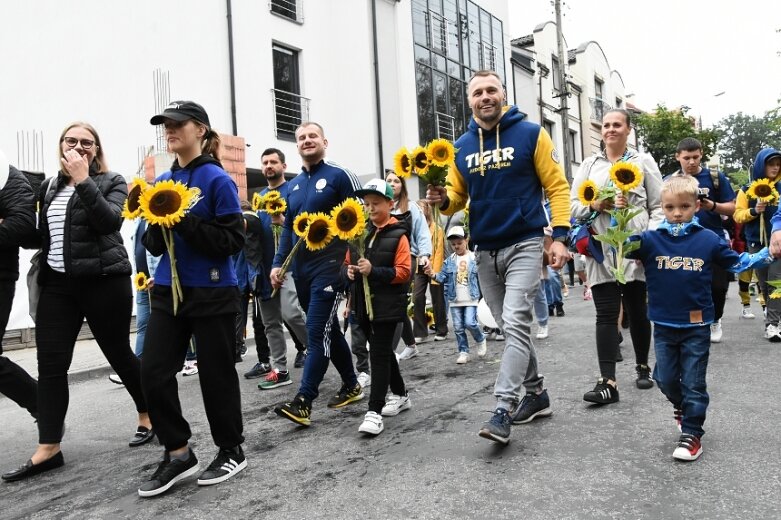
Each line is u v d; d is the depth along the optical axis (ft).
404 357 22.07
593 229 14.66
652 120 101.81
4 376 12.78
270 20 45.73
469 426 12.89
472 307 20.81
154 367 10.36
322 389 18.01
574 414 13.21
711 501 8.63
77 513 9.86
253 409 16.08
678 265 10.78
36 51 48.65
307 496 9.76
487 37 69.36
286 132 47.01
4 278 12.64
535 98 81.71
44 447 12.16
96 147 12.93
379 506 9.16
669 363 11.03
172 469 10.52
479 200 12.25
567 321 28.76
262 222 19.08
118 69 45.60
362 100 51.03
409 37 55.31
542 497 9.06
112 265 12.41
